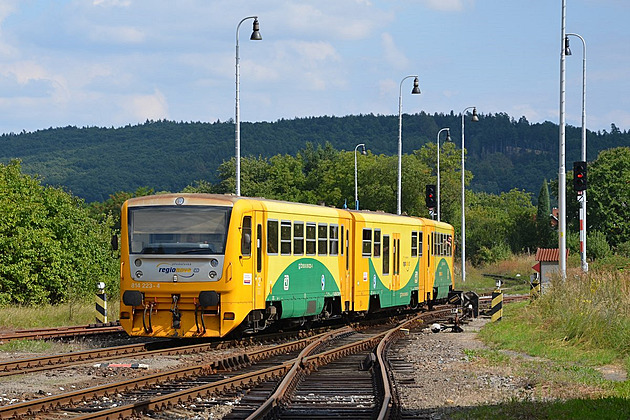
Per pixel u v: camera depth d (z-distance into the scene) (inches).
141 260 975.0
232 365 792.9
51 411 566.6
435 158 4419.3
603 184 4249.5
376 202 4062.5
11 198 1776.6
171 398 596.1
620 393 633.0
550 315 1130.7
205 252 959.6
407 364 854.5
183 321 968.3
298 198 5511.8
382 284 1387.8
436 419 561.6
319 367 821.9
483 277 3277.6
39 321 1305.4
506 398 631.8
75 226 1937.7
